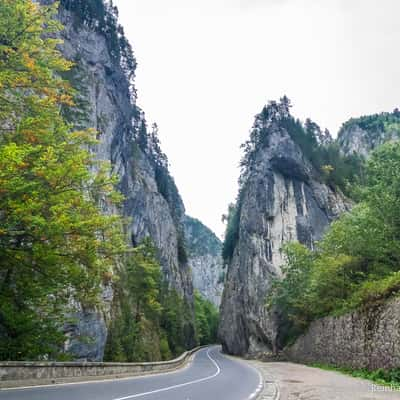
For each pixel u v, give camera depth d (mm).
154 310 51594
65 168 12625
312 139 86250
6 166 11148
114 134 59688
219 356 53531
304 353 39469
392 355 19453
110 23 68562
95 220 13633
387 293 22281
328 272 33750
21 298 15227
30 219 11602
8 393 9750
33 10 15414
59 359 17812
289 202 73938
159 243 80312
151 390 12219
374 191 31062
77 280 14750
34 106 15031
